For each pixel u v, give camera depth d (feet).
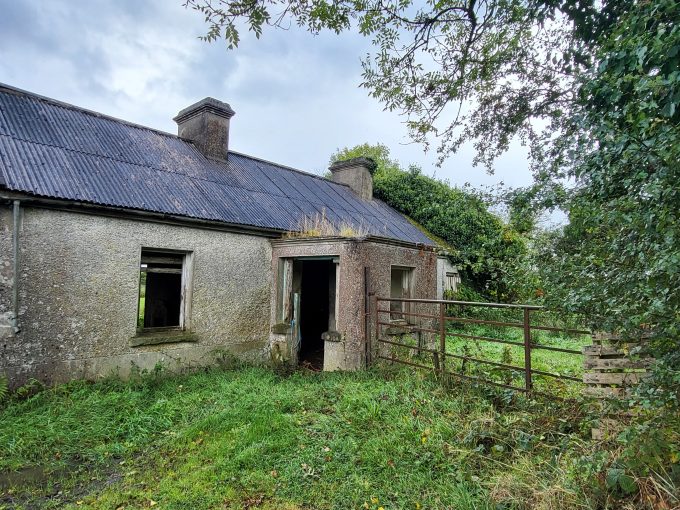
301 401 15.83
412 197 48.83
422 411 13.66
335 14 13.20
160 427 14.56
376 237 23.43
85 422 14.38
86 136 23.15
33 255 16.71
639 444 7.31
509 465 9.93
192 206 22.43
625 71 6.97
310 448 11.99
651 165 6.53
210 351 22.61
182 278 22.30
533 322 22.99
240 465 11.35
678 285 6.23
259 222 24.93
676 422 7.20
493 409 13.46
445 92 17.30
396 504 9.31
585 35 11.50
